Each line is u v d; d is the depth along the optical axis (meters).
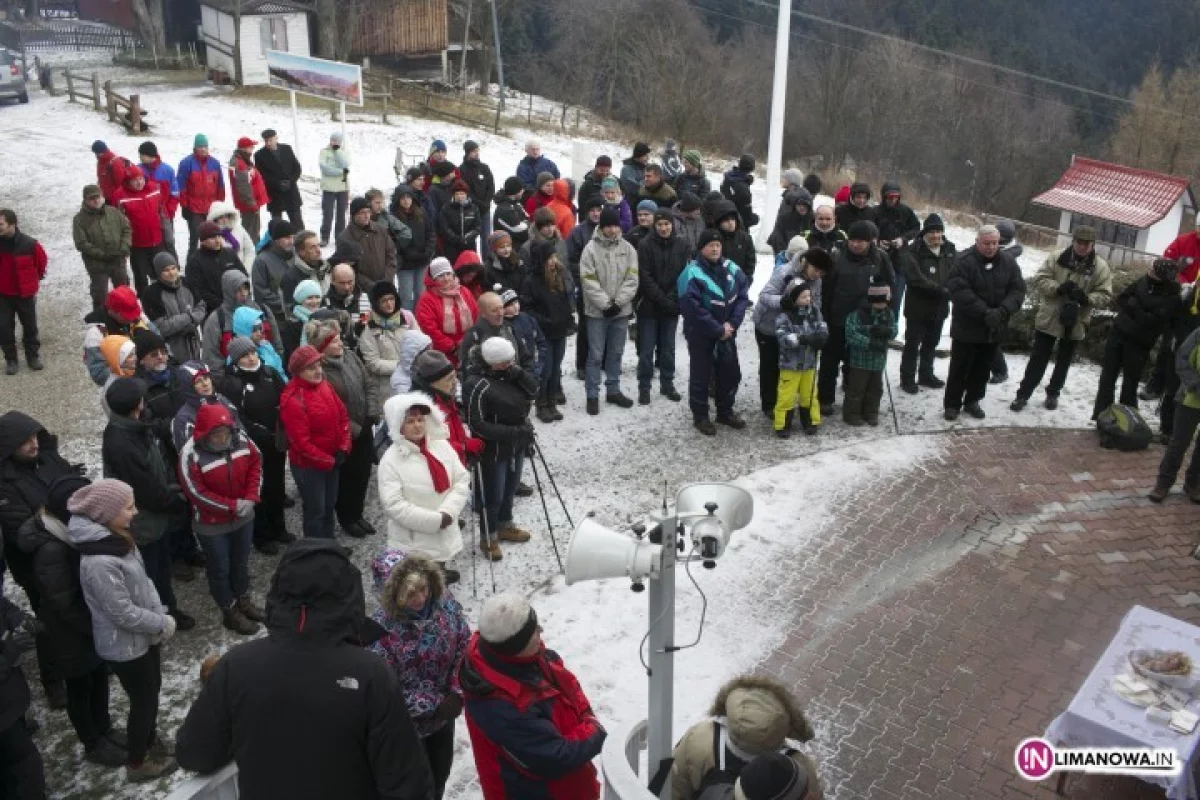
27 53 37.50
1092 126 53.38
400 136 24.97
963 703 6.39
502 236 9.41
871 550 8.06
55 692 6.23
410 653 4.46
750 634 7.03
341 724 3.04
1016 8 64.00
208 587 7.36
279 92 29.12
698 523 4.57
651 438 9.70
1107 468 9.45
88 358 7.86
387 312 7.89
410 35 38.28
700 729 4.02
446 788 5.60
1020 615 7.32
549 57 52.97
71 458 9.07
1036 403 10.71
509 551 7.86
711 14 54.25
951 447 9.74
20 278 10.59
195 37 35.50
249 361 7.38
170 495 6.39
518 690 3.82
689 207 10.54
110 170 12.32
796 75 47.22
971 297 9.67
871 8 55.09
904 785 5.69
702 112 40.44
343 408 7.23
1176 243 10.71
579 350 10.78
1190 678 5.59
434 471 6.52
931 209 28.20
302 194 17.67
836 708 6.30
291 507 8.41
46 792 5.46
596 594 7.38
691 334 9.49
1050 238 27.31
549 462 9.15
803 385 9.64
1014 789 5.68
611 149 29.78
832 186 30.70
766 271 14.55
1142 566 7.96
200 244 9.72
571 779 4.10
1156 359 10.94
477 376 7.41
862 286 9.70
